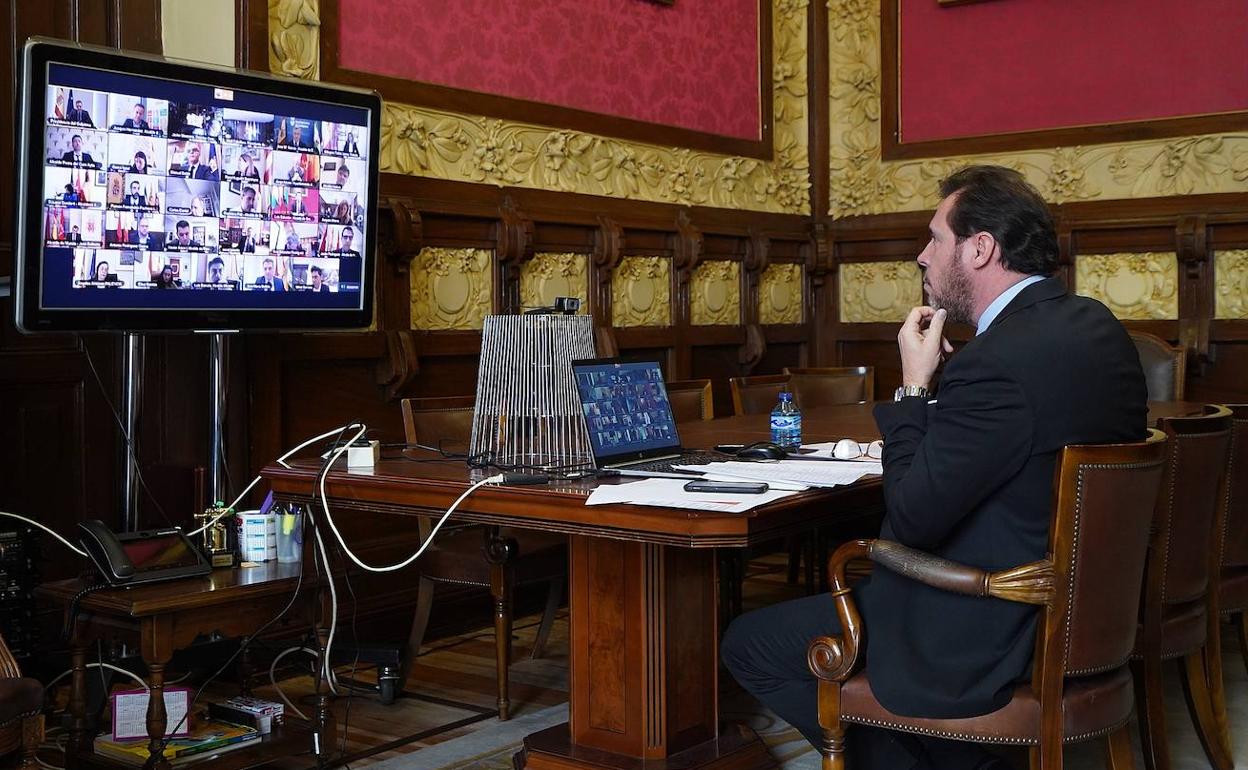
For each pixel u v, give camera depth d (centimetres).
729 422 449
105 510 435
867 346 731
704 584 312
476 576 386
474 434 321
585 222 582
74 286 362
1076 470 222
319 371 478
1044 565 224
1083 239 673
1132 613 241
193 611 308
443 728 374
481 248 542
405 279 506
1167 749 315
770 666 265
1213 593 331
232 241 398
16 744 249
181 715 321
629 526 253
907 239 713
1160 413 463
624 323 616
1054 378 227
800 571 630
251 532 350
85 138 360
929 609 235
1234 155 635
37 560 384
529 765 310
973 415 226
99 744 317
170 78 376
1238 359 637
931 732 233
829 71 734
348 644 407
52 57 349
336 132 422
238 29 446
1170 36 650
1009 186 246
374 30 497
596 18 598
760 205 704
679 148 645
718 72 675
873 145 727
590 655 306
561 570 399
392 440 507
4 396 409
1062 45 677
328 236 425
